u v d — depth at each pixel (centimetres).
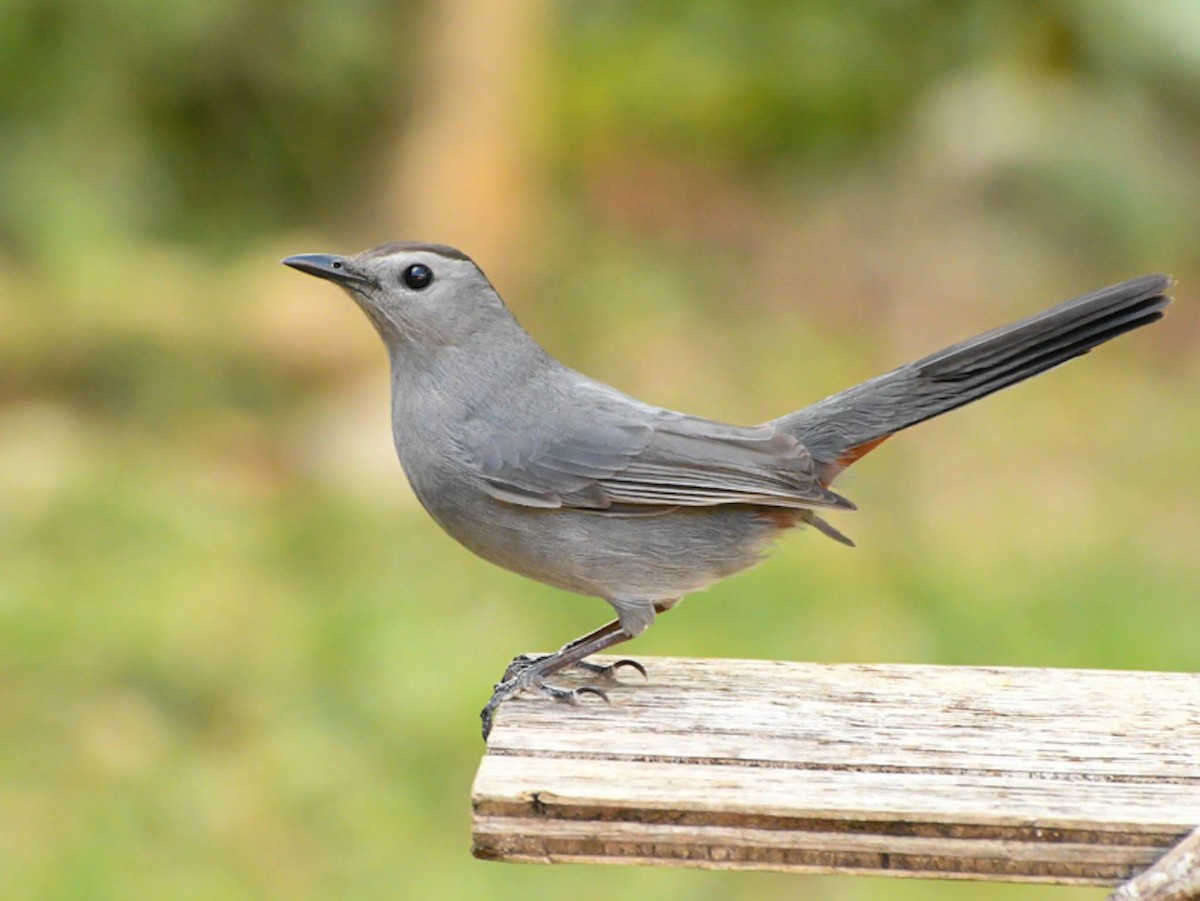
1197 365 1661
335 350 1658
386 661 1115
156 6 1795
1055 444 1484
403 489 1432
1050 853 484
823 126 2006
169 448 1512
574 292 1789
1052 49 1898
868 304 1781
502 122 1869
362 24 1877
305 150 1947
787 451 667
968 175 1839
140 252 1789
